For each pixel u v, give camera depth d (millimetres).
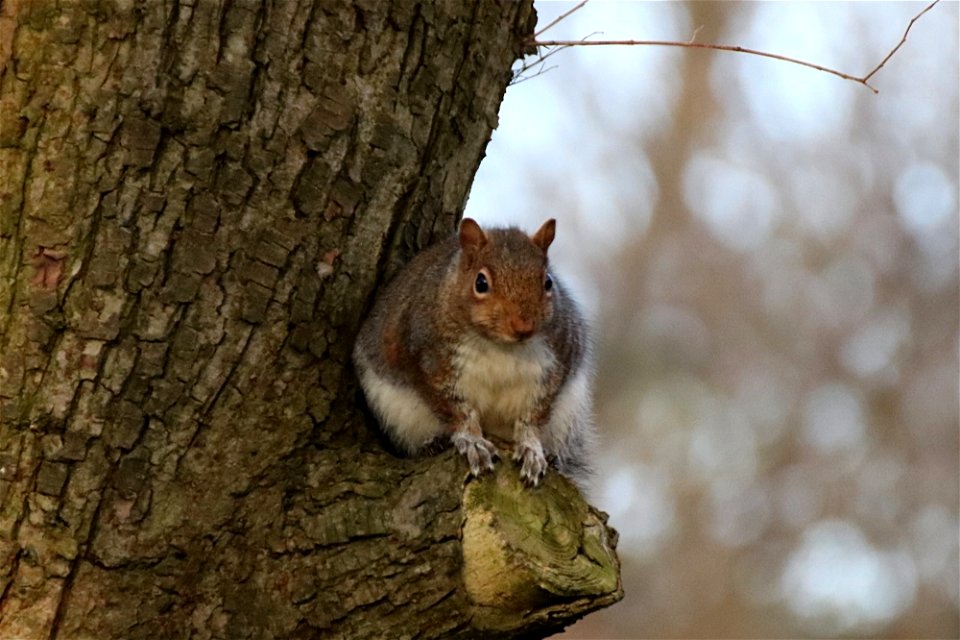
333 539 9133
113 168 8773
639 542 31516
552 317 11336
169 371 9070
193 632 9070
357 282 10016
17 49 8688
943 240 34406
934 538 30703
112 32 8680
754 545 31344
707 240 35594
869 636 29578
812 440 32531
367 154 9789
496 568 8680
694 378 33969
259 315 9336
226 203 9125
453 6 10117
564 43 11023
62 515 8891
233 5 8953
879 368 33344
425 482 9250
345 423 10117
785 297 34938
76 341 8828
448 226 11102
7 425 8812
